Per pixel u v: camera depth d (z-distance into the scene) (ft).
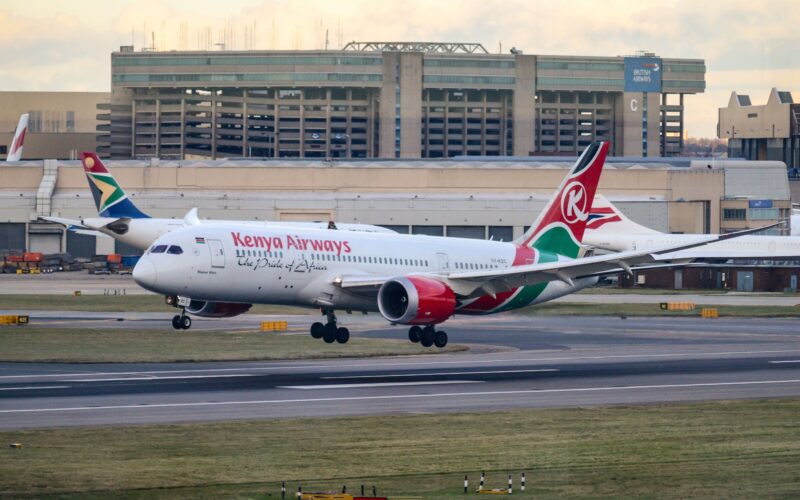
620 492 367.04
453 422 488.02
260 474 381.81
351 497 347.15
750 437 464.24
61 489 356.59
